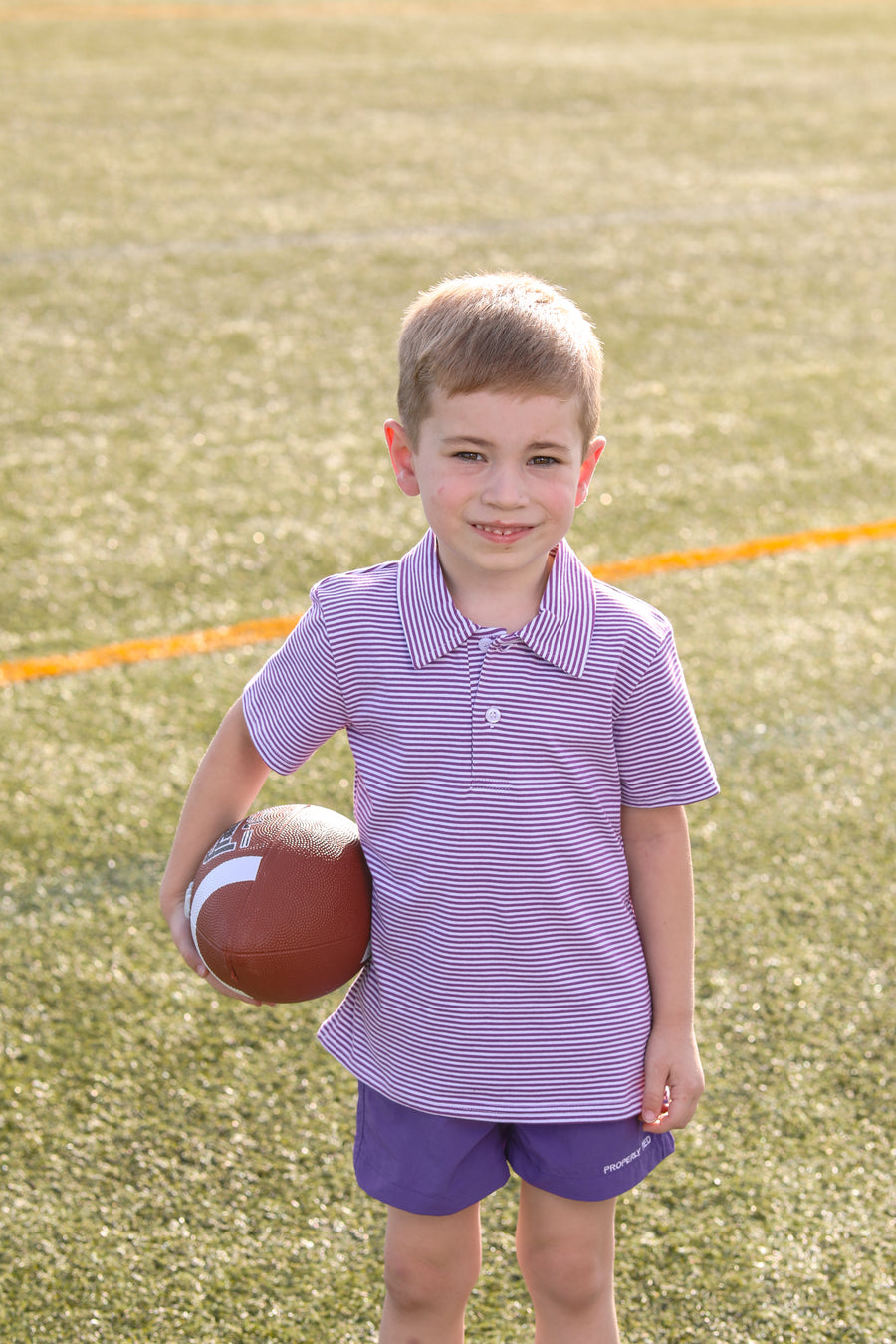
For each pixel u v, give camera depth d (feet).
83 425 20.18
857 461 19.86
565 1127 6.16
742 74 45.09
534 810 5.87
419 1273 6.54
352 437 20.16
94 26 49.57
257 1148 8.68
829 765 13.01
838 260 28.86
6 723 13.25
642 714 5.95
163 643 14.78
